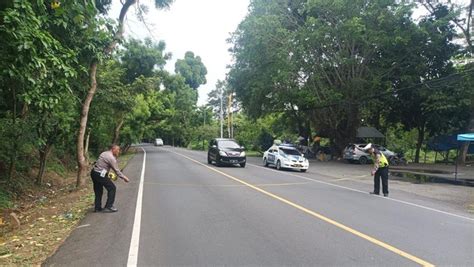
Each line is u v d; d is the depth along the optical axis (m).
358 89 32.44
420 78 33.72
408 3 31.23
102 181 10.06
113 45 15.41
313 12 33.41
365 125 43.97
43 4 7.46
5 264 6.05
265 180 17.75
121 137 44.00
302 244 7.05
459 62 32.72
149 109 47.66
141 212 9.93
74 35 11.23
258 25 33.59
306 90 34.12
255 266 5.88
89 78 15.55
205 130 69.56
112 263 6.00
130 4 16.31
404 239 7.55
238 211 10.07
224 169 23.34
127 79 42.03
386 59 33.00
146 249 6.71
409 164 34.41
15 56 7.27
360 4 31.42
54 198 14.12
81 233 7.88
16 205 12.81
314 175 21.83
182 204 11.09
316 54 33.59
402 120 38.66
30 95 9.00
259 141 56.75
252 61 36.50
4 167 15.59
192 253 6.49
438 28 32.09
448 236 7.88
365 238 7.53
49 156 21.64
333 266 5.91
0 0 6.98
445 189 16.73
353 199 12.67
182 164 27.33
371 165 30.98
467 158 39.44
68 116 15.75
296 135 55.53
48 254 6.59
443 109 31.50
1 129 13.59
